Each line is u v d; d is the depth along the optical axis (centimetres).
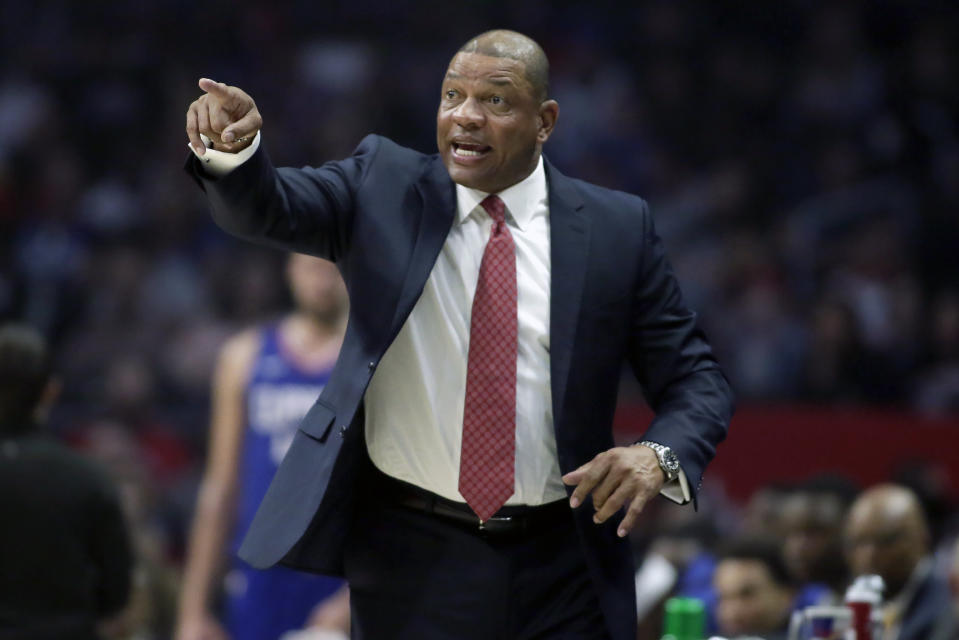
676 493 1004
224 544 1977
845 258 3938
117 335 3709
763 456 3059
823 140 4341
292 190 989
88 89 4456
